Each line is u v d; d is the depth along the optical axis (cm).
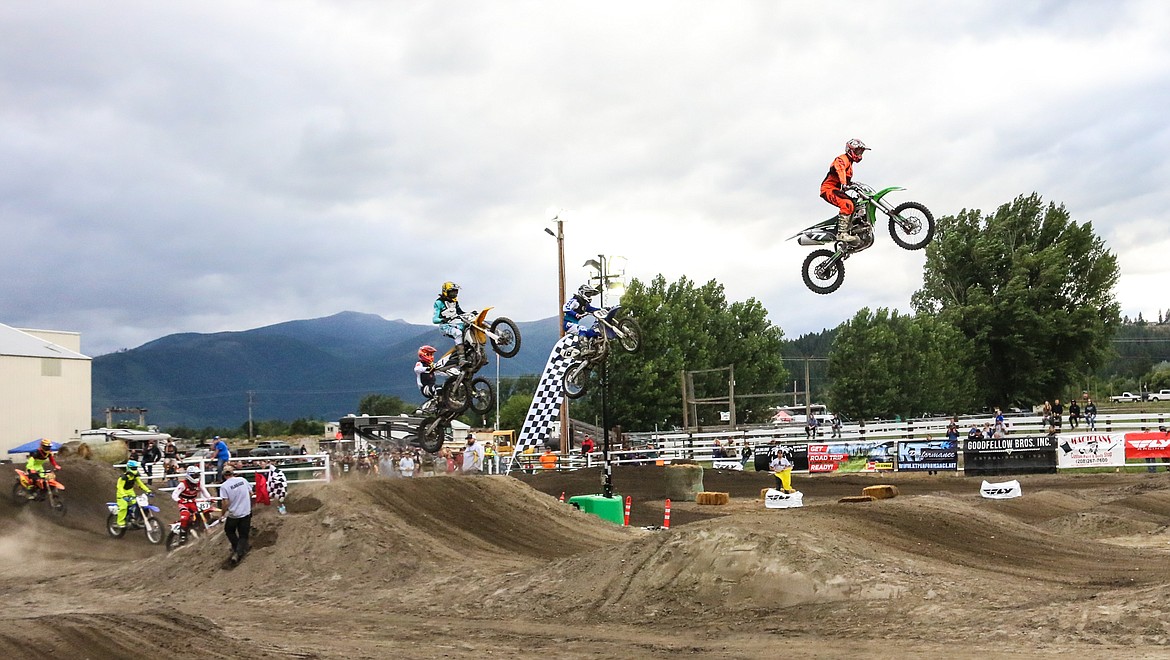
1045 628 880
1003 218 5628
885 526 1423
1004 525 1527
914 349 5778
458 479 1931
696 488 2923
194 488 1894
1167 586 927
